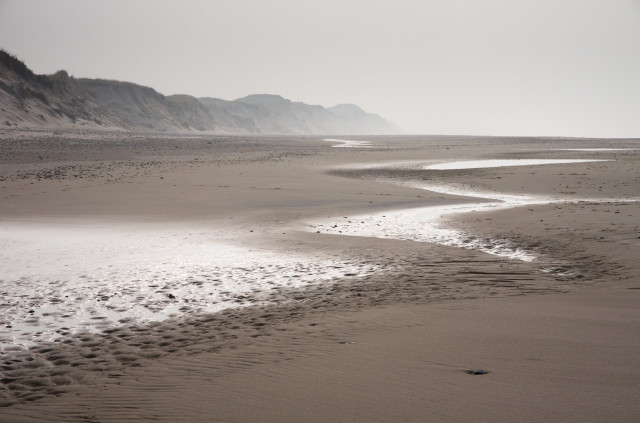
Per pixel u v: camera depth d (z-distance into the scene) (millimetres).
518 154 64125
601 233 15312
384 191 29062
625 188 29312
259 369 5965
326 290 10391
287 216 20672
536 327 7211
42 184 29469
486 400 4805
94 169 39625
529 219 18609
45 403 5328
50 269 12195
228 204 23656
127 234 16812
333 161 51625
